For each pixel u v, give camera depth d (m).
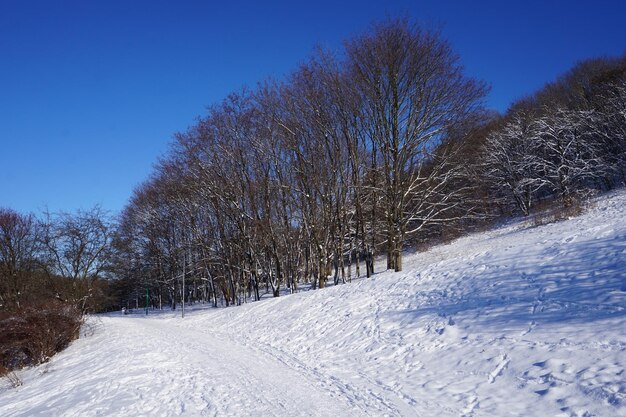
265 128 30.94
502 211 42.81
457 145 28.16
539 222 30.73
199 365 12.63
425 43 27.00
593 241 13.52
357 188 28.28
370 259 30.06
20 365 18.95
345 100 27.69
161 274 51.12
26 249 31.56
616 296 9.59
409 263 31.31
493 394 7.68
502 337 9.77
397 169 27.09
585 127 39.28
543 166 37.84
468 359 9.42
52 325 19.83
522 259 14.15
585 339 8.30
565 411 6.52
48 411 9.53
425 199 29.36
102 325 26.80
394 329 12.99
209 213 38.12
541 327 9.53
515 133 40.78
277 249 33.84
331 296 19.56
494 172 40.84
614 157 36.62
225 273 39.69
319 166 28.84
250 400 8.92
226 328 21.78
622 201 29.12
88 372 13.13
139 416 8.30
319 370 11.36
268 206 31.89
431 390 8.51
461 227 38.12
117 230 45.41
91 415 8.59
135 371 11.99
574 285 10.97
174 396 9.48
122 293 59.69
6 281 29.98
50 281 29.88
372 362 11.23
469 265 15.76
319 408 8.17
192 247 40.59
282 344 15.51
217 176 33.22
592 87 45.19
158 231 47.81
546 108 42.72
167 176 38.94
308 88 28.42
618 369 6.98
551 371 7.68
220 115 32.81
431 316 12.74
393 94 27.33
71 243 30.48
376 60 26.97
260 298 35.81
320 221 29.94
